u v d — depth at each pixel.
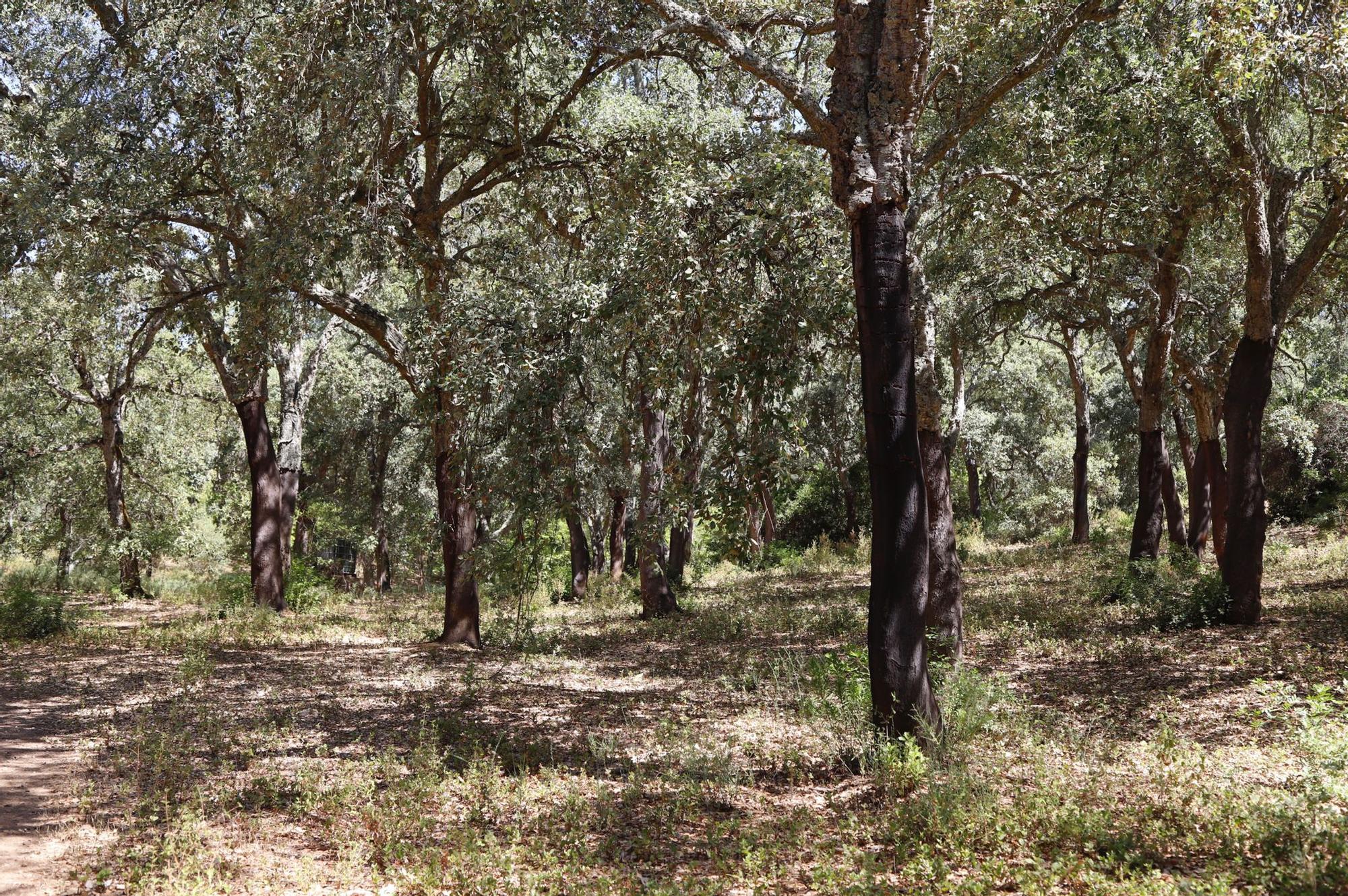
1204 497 22.88
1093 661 11.39
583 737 9.01
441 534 15.98
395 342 14.45
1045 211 11.19
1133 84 11.53
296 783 7.21
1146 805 6.05
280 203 11.52
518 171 14.93
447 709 10.23
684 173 8.72
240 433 35.81
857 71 7.58
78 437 30.16
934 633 10.57
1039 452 44.03
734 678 11.88
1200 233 16.30
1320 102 10.12
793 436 8.18
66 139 12.39
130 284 21.91
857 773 7.47
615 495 20.42
